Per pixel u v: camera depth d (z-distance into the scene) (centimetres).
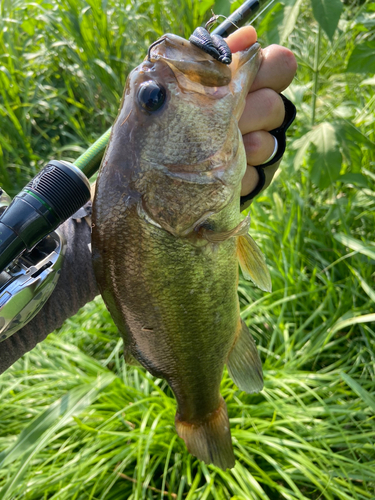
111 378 40
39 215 18
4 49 74
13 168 72
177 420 28
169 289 22
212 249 22
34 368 47
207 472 37
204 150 21
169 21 72
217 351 25
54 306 24
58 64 79
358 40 67
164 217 21
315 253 51
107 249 22
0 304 19
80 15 71
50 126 75
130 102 21
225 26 23
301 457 37
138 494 36
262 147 23
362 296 46
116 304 23
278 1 36
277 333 48
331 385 42
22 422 43
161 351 24
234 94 21
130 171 21
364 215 53
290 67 22
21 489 36
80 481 37
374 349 45
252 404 44
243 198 25
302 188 56
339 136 42
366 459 40
